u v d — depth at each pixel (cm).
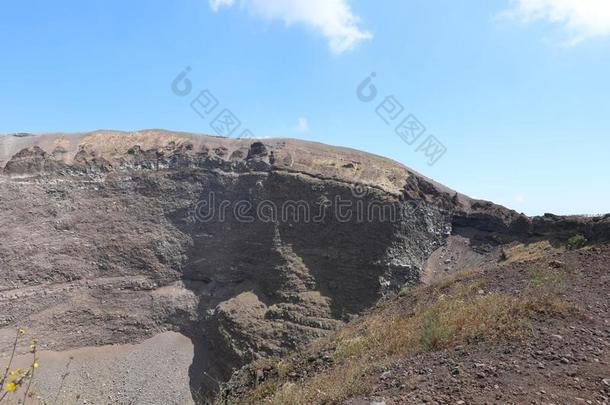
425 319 1186
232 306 7244
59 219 9775
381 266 7469
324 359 1289
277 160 9800
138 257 9550
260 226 8731
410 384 750
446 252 8269
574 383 676
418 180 9388
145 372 7100
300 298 7125
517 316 1016
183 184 10350
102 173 10706
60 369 7075
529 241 5125
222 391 1422
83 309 8538
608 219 3800
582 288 1270
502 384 683
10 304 8250
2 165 10512
